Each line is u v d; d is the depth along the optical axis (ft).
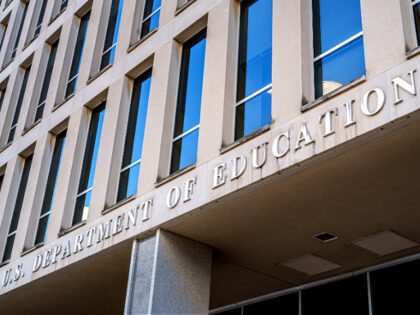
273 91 34.22
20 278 49.34
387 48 28.91
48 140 56.85
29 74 69.21
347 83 29.76
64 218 48.37
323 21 35.58
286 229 35.81
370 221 34.06
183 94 43.86
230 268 41.09
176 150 41.70
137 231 38.88
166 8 47.93
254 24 40.88
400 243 36.17
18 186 60.23
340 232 35.50
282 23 36.09
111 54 55.42
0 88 73.92
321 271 40.63
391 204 32.37
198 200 35.53
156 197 39.06
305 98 32.68
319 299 41.68
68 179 50.08
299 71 33.37
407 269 37.47
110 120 48.19
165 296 35.96
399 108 27.04
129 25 52.11
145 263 37.55
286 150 31.48
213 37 41.29
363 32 30.45
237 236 37.32
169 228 37.58
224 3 41.88
